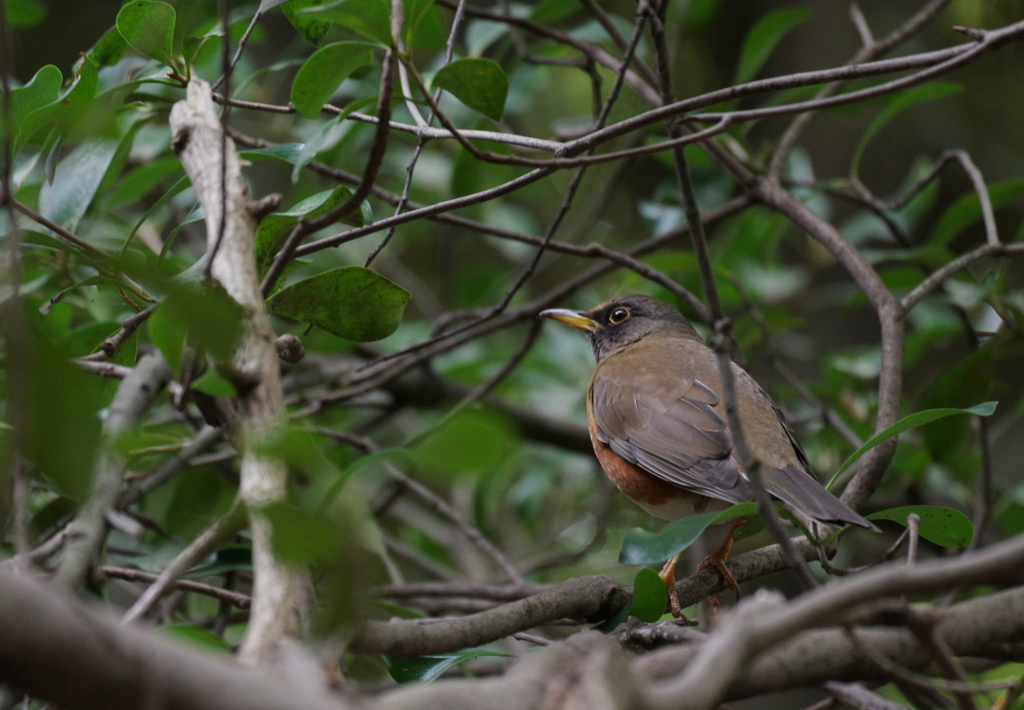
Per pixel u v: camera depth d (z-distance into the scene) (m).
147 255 7.76
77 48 16.47
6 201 3.91
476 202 6.41
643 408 9.38
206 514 9.46
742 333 12.88
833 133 18.19
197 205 7.01
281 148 7.39
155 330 5.00
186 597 9.76
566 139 11.51
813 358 14.02
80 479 3.04
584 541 13.61
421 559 10.52
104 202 9.45
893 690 9.43
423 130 6.46
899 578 3.60
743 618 3.67
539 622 5.87
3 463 3.05
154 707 2.73
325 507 4.08
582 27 11.99
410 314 17.33
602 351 11.58
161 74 8.61
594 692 3.27
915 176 12.91
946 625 4.89
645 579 5.74
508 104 12.34
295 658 3.38
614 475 9.66
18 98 6.91
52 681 2.68
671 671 4.40
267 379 4.73
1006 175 18.80
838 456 11.89
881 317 8.70
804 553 7.57
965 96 19.55
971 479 11.46
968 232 19.38
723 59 18.69
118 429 6.77
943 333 11.66
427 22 10.12
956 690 4.33
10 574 2.76
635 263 9.33
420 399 13.03
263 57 13.98
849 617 4.24
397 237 13.73
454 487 12.95
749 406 9.09
